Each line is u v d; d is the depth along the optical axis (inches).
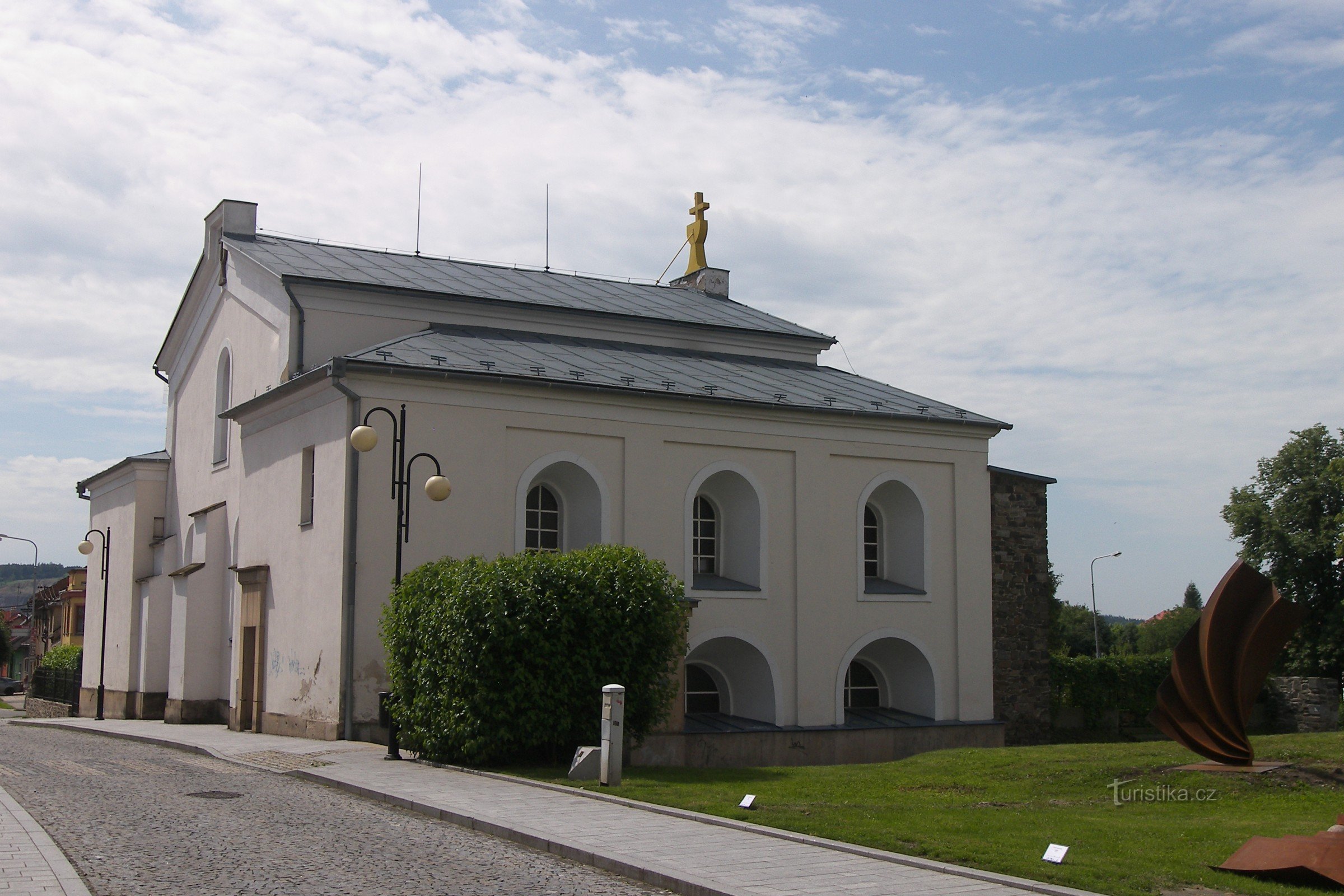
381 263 1278.3
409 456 945.5
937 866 405.1
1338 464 1900.8
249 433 1144.8
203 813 524.4
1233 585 683.4
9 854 402.3
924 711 1193.4
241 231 1286.9
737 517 1139.9
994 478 1268.5
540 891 379.2
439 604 751.7
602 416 1039.0
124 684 1456.7
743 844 451.2
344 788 633.0
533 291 1304.1
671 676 986.1
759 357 1359.5
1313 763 657.0
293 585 1008.2
